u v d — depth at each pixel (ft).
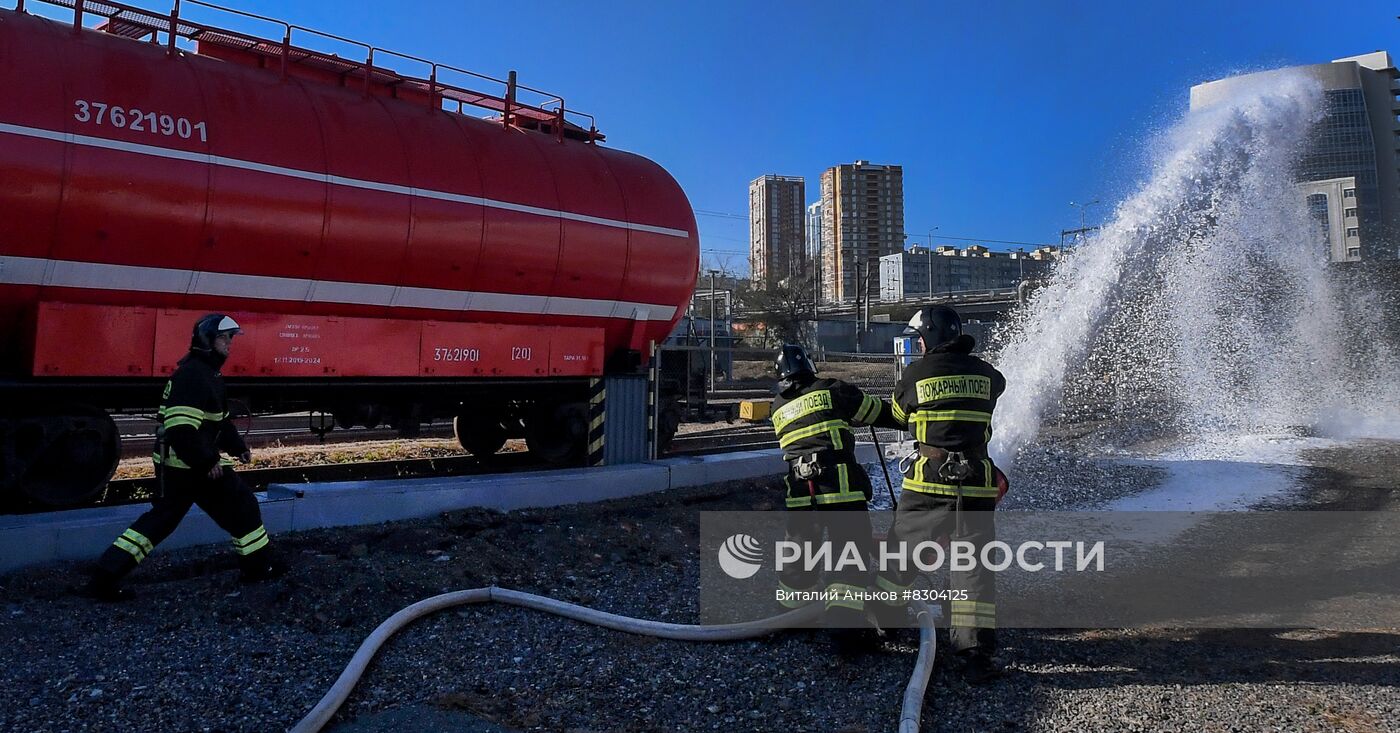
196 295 23.52
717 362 66.95
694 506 28.96
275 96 25.30
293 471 31.91
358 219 25.89
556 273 31.30
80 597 16.76
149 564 19.04
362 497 23.44
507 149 30.73
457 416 35.45
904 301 221.05
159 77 22.89
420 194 27.37
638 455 33.65
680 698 13.00
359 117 27.04
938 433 14.33
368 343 27.07
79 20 22.41
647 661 14.56
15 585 17.10
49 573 17.83
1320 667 14.16
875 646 15.29
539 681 13.60
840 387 16.10
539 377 31.94
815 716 12.38
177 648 14.46
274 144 24.49
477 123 30.86
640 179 34.99
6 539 17.99
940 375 14.55
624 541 23.31
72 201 20.83
